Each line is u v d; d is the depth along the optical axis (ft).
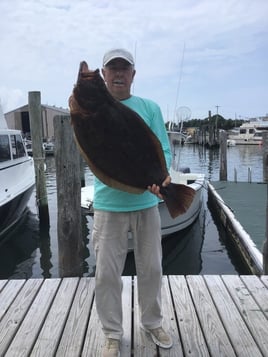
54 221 37.35
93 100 7.48
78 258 15.30
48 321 11.12
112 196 8.75
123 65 8.41
